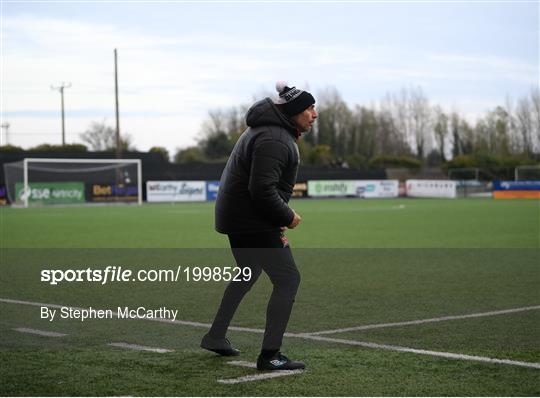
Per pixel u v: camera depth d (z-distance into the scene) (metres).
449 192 55.81
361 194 56.97
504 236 18.98
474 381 5.04
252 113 5.50
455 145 84.62
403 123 86.00
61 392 4.83
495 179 64.12
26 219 28.17
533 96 79.81
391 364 5.54
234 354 5.91
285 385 4.97
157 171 52.22
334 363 5.59
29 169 45.41
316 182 55.00
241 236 5.64
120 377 5.21
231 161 5.67
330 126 85.75
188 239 18.33
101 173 47.25
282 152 5.41
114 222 25.92
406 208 36.78
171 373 5.32
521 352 5.94
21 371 5.38
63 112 79.62
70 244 16.95
